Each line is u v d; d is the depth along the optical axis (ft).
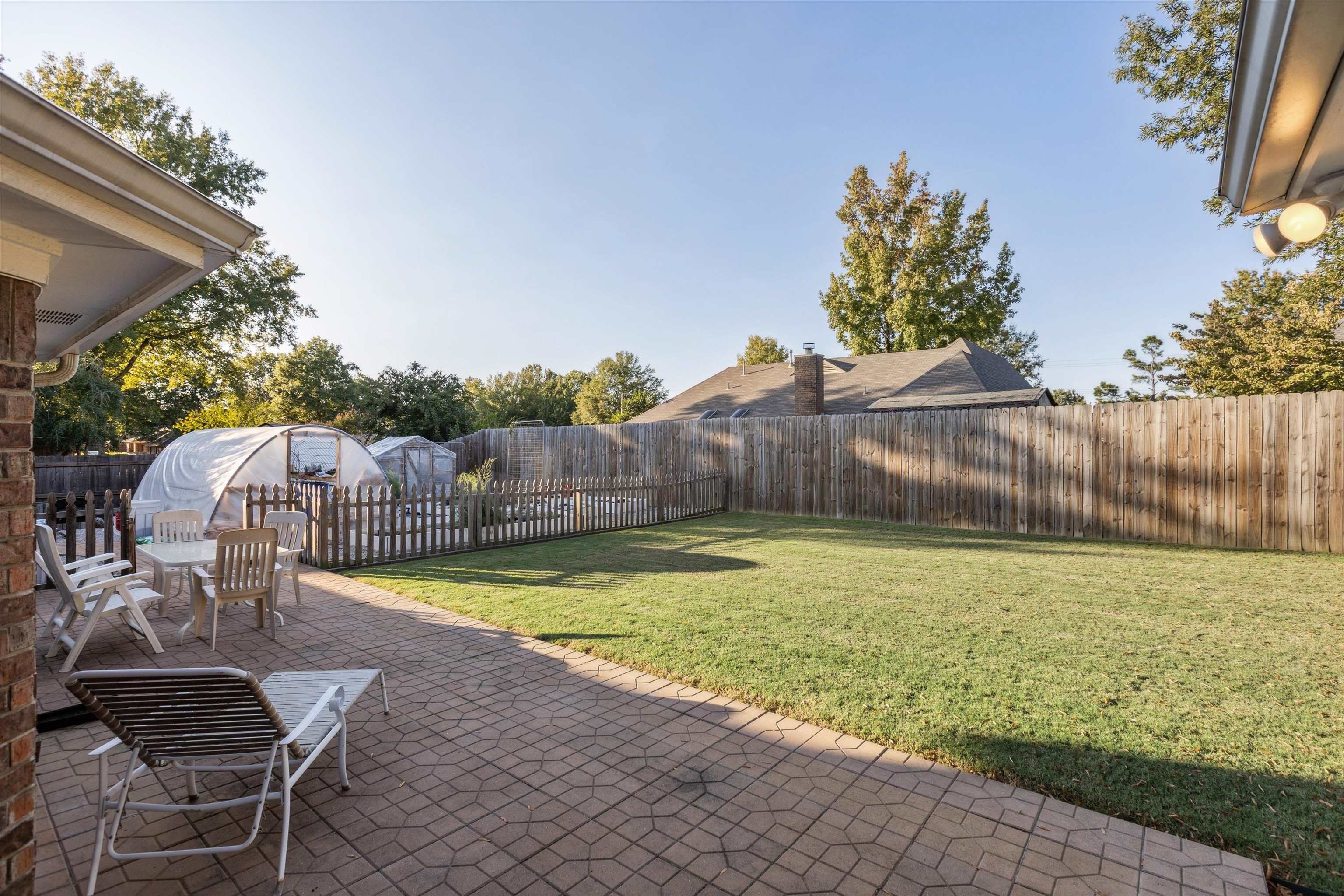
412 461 71.15
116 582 17.84
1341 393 32.71
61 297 9.16
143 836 9.66
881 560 32.42
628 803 10.53
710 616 21.44
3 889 6.68
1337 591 24.89
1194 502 36.76
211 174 76.18
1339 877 8.54
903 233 118.01
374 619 21.99
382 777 11.35
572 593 25.30
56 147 5.40
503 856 9.14
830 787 11.02
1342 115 8.07
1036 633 19.43
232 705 8.51
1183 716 13.48
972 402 61.72
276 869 8.84
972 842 9.41
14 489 6.88
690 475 53.42
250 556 19.65
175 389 120.88
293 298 85.05
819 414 70.13
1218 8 50.42
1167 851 9.16
